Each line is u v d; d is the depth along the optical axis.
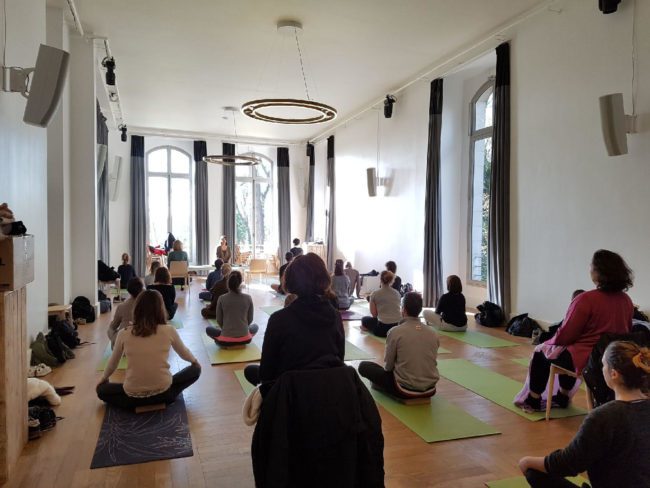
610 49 4.85
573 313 2.94
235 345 5.01
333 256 12.21
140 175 12.63
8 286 2.38
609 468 1.49
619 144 4.36
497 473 2.50
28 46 4.14
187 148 13.38
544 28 5.68
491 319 6.20
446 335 5.75
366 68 7.95
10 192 3.54
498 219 6.26
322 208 13.33
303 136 13.58
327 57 7.46
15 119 3.69
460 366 4.45
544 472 1.75
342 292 7.27
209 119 11.55
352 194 11.16
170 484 2.37
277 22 6.23
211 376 4.11
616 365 1.56
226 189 13.48
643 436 1.46
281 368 1.78
